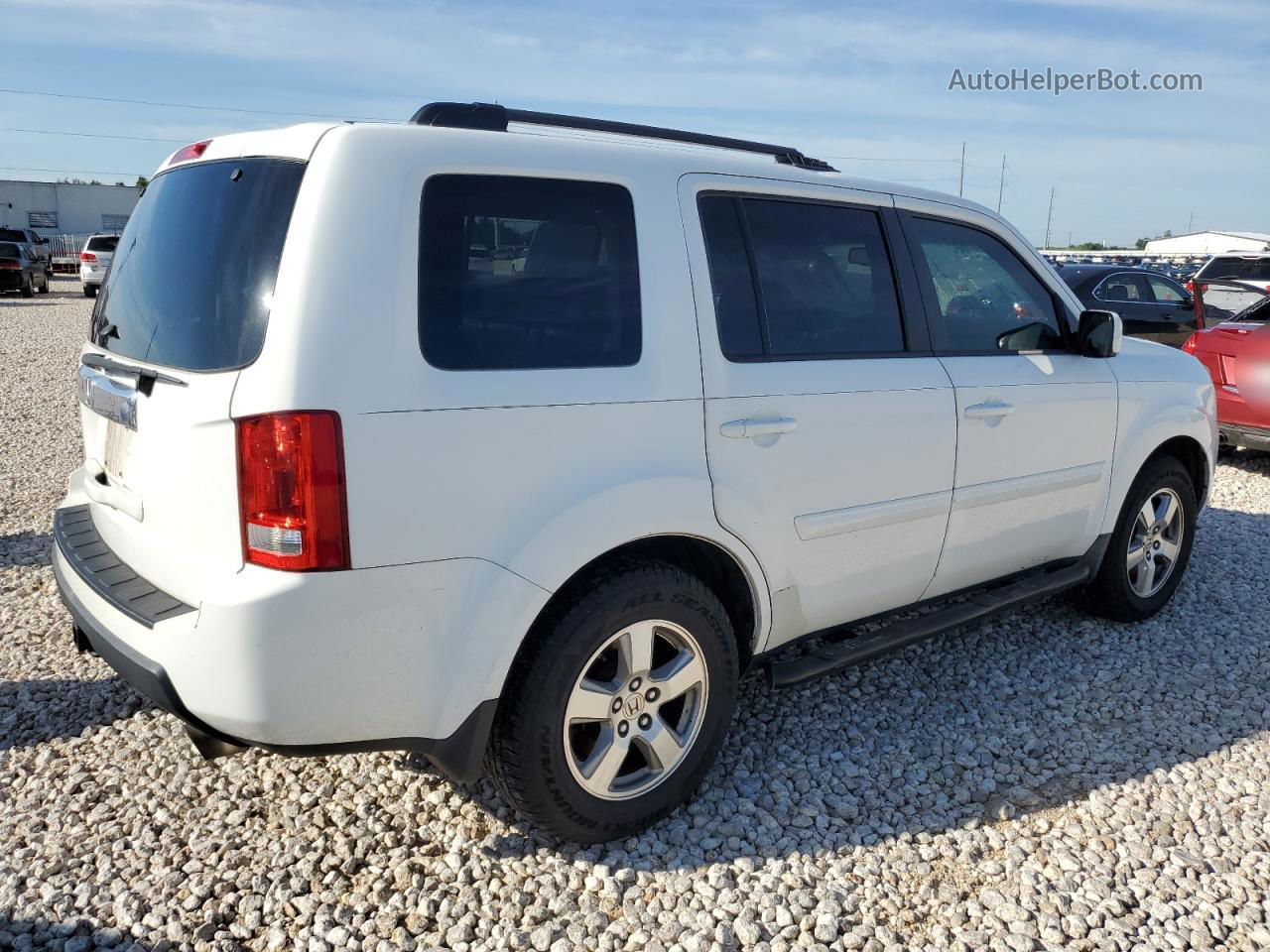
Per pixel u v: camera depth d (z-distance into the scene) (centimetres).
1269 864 277
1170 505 452
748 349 292
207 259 243
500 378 241
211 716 224
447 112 262
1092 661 413
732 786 314
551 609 254
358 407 219
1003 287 381
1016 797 311
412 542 227
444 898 258
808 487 302
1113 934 249
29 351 1440
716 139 324
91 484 293
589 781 268
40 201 4566
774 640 313
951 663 409
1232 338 755
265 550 218
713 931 249
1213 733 354
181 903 254
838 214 327
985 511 362
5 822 288
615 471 258
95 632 249
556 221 258
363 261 224
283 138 244
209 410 223
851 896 262
